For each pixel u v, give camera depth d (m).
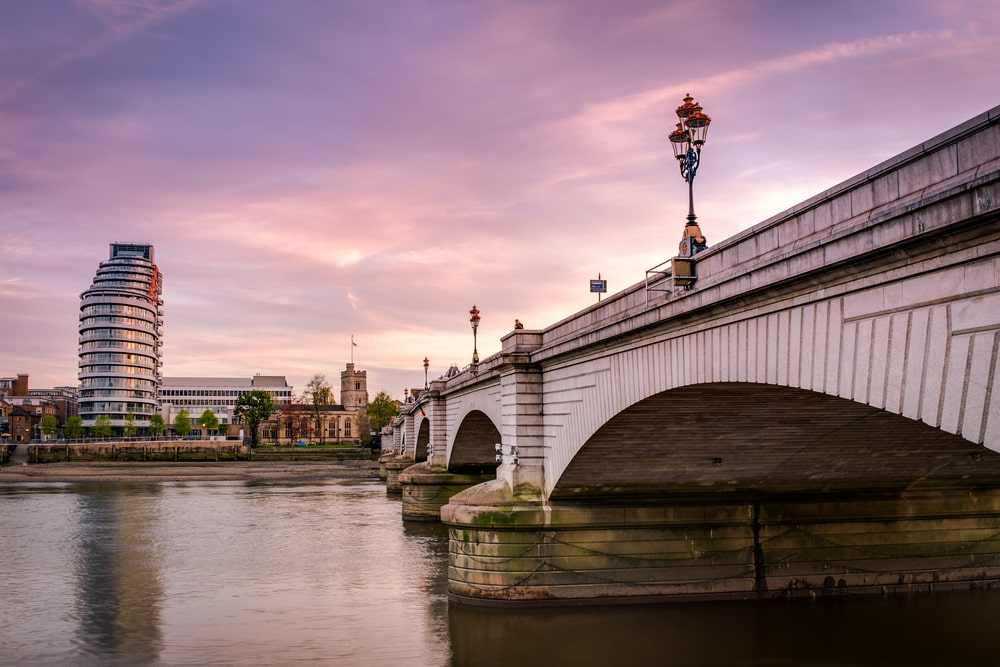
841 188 17.17
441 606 37.56
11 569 49.50
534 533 35.19
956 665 28.23
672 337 25.12
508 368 38.50
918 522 36.84
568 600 35.00
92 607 39.25
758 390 24.45
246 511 82.75
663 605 34.97
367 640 32.59
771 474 34.72
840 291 17.28
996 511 37.22
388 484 108.00
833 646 30.09
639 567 35.31
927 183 14.88
